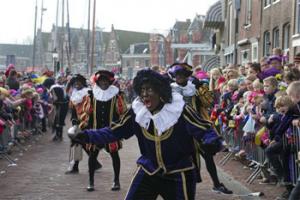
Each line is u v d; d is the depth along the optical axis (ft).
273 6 67.77
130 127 15.58
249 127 30.30
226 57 97.25
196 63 123.03
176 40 189.88
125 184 28.63
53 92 49.80
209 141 14.42
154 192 15.23
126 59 254.27
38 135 53.21
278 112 24.64
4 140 36.88
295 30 58.44
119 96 27.20
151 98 14.83
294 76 28.78
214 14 98.12
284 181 24.58
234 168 33.35
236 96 34.35
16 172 32.24
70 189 27.37
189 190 15.06
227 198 25.22
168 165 15.03
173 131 14.80
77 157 31.65
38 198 25.34
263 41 72.38
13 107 40.40
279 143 24.61
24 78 63.87
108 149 26.76
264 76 34.17
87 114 27.37
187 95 24.23
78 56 268.41
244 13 82.89
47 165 35.01
